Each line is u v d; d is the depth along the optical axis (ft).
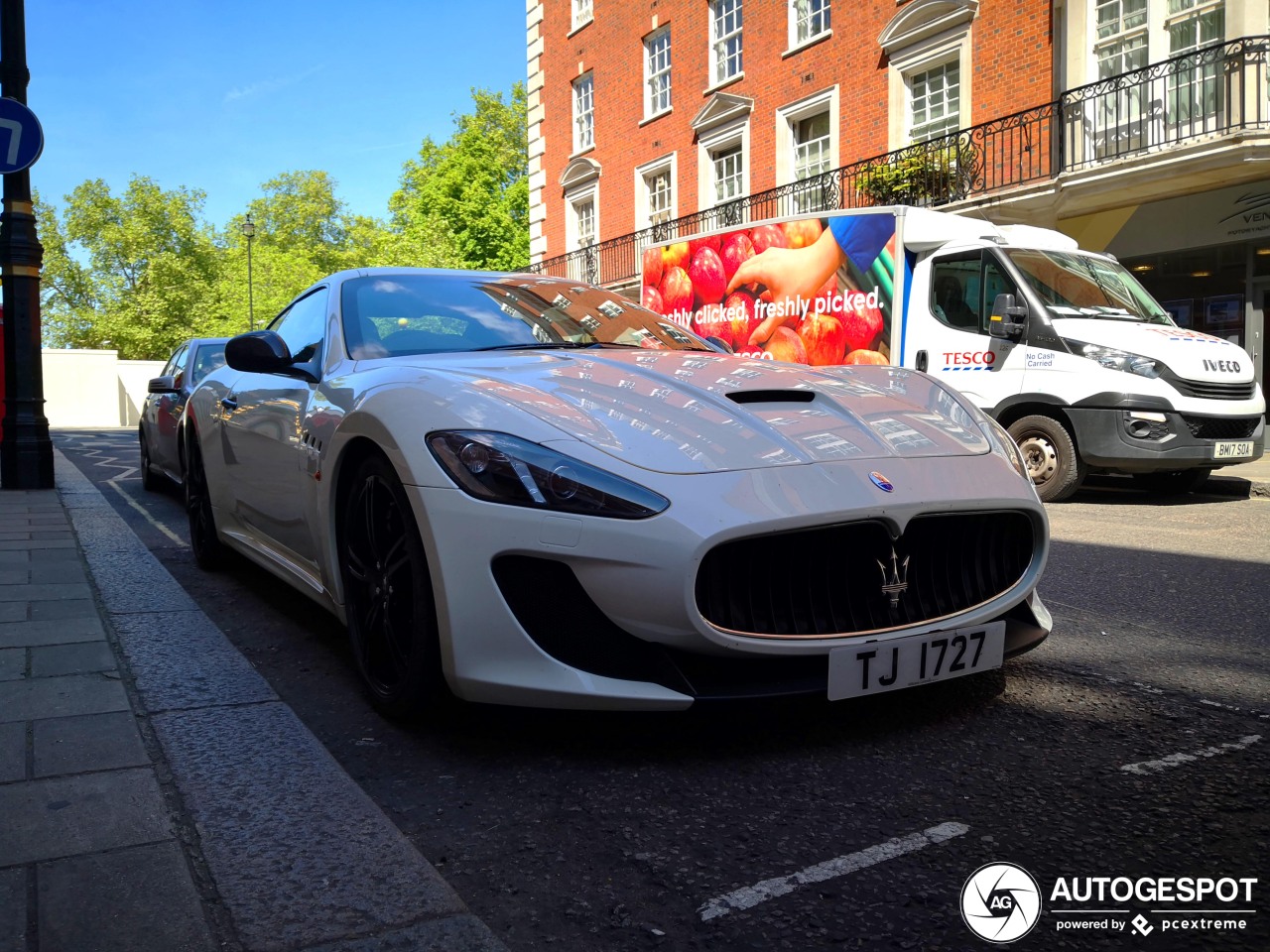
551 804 6.98
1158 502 26.40
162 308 189.98
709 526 7.04
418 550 7.99
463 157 158.30
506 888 5.86
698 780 7.33
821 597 7.63
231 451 13.47
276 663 10.61
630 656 7.38
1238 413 24.79
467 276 13.07
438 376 8.79
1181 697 9.14
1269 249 37.99
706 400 8.61
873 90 53.06
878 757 7.73
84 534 19.44
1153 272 41.83
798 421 8.39
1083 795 6.99
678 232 67.41
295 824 6.60
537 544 7.31
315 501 9.96
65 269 194.18
